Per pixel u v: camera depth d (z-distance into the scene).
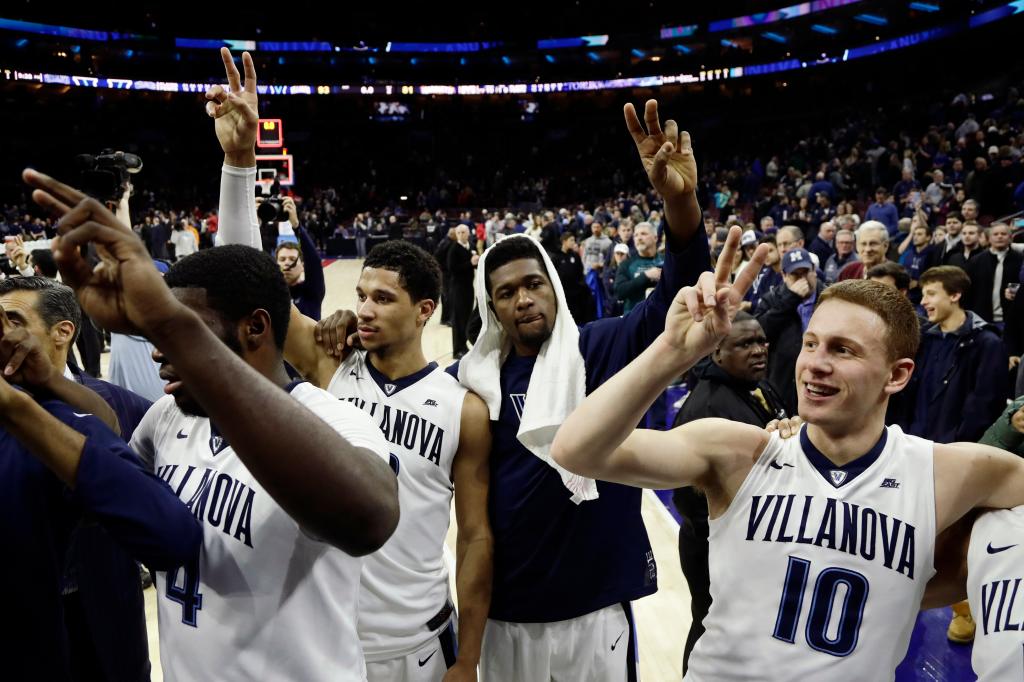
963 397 3.92
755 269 1.21
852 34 28.27
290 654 1.20
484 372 2.12
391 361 2.12
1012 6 21.41
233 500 1.23
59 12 31.75
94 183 2.88
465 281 9.26
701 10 33.34
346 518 1.01
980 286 6.29
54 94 32.50
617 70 35.81
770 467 1.47
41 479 1.38
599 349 2.15
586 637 2.08
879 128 21.47
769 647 1.41
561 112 36.66
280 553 1.21
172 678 1.29
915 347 1.42
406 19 36.94
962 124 17.78
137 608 2.01
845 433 1.43
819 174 17.27
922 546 1.38
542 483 2.04
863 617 1.37
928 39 24.80
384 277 2.05
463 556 2.06
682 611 3.71
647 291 7.07
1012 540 1.37
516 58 37.16
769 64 31.02
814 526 1.41
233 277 1.21
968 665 3.18
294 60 36.50
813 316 1.46
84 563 1.89
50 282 2.37
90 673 2.10
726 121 31.77
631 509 2.15
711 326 1.22
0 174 30.17
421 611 1.99
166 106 34.56
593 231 10.91
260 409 0.94
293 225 3.42
